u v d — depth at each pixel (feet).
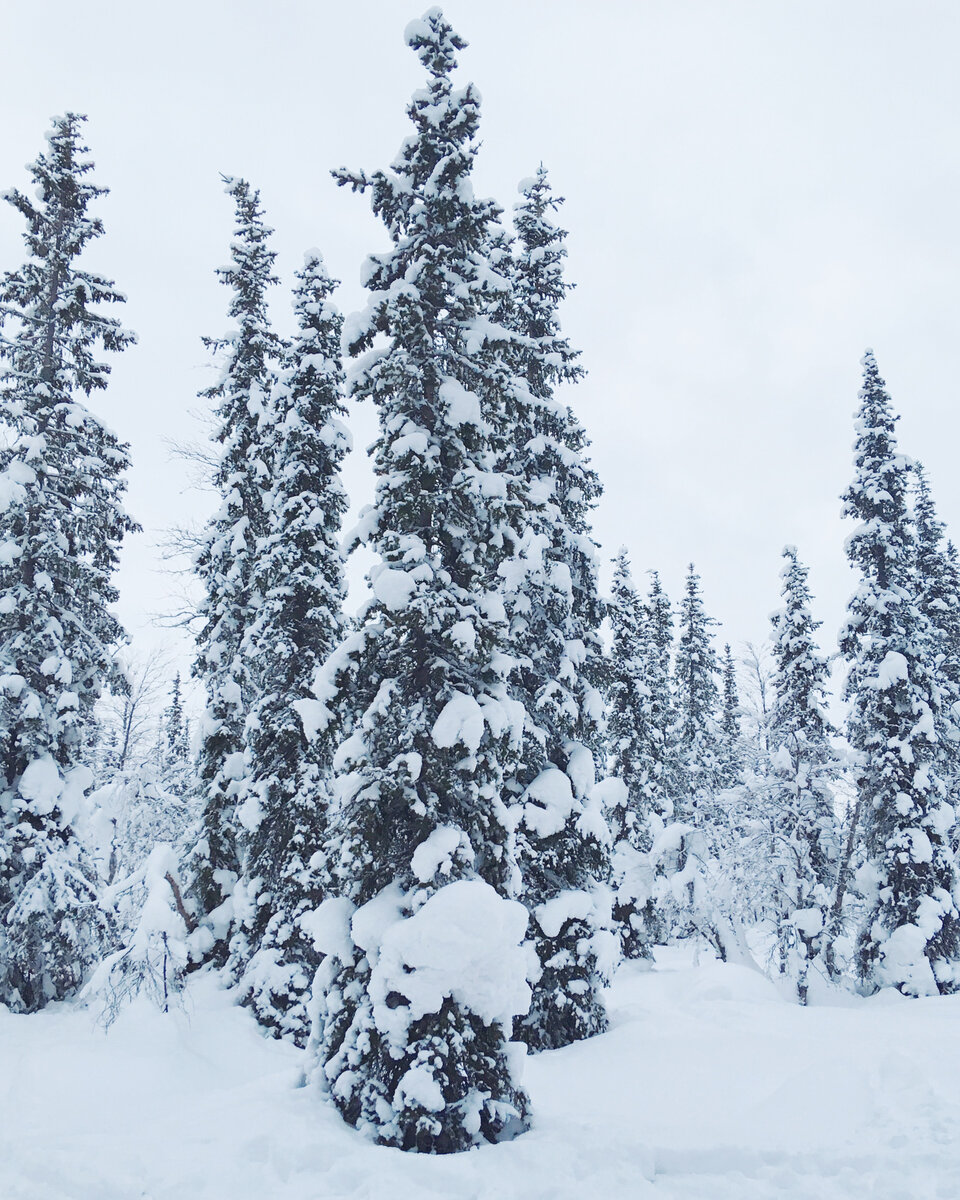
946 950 73.51
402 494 33.55
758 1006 53.72
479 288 35.65
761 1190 23.84
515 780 50.62
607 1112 32.14
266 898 55.57
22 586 56.24
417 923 28.53
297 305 64.34
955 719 89.56
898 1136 27.02
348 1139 26.76
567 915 47.14
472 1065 28.71
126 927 51.34
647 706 97.60
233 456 69.72
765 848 81.66
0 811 54.29
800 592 87.40
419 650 33.40
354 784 31.99
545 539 50.98
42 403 60.39
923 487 100.63
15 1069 38.19
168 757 108.06
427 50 36.19
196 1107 32.91
